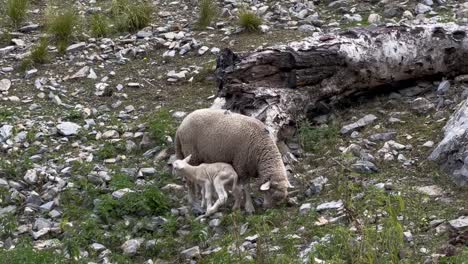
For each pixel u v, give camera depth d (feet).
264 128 32.50
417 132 36.78
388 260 26.61
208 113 33.37
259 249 27.71
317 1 55.88
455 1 53.06
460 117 34.60
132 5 55.83
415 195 31.30
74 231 31.96
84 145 40.22
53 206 34.63
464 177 31.73
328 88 38.55
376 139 36.68
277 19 53.52
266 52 37.63
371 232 27.25
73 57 50.19
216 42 50.57
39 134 40.98
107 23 54.54
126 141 39.83
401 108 39.40
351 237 28.27
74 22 53.78
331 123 38.99
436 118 37.58
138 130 40.98
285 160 35.35
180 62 48.73
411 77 40.78
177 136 34.09
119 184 35.01
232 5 56.75
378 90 40.93
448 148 33.24
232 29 52.34
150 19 54.90
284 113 36.58
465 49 40.73
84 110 43.80
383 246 27.09
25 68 49.01
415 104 38.93
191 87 45.62
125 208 33.19
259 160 31.91
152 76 47.50
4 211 34.37
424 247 27.73
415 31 40.34
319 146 36.83
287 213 31.73
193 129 33.27
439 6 52.49
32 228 33.06
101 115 43.45
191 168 32.27
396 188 32.04
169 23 54.70
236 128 32.42
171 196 34.58
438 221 29.17
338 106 40.24
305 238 29.58
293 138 37.60
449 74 41.22
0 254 29.25
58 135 41.27
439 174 32.86
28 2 59.00
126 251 30.53
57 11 56.65
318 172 34.73
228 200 33.47
